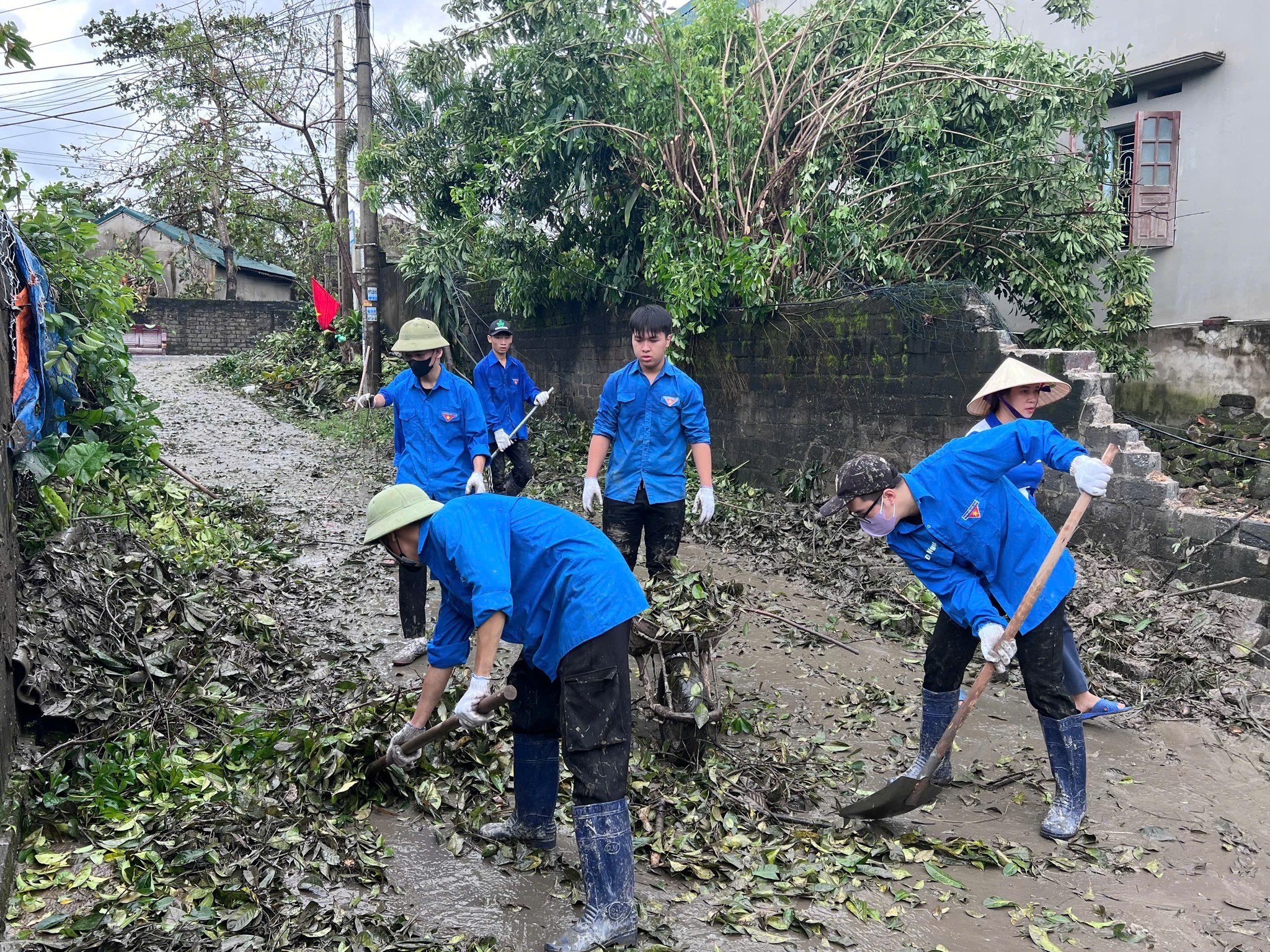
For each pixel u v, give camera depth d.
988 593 3.70
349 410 14.02
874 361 8.27
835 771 4.11
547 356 13.77
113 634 4.13
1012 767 4.21
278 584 6.26
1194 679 5.06
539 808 3.35
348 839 3.31
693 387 5.07
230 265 29.34
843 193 9.66
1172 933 3.04
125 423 6.86
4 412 3.79
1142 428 8.98
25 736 3.63
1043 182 9.20
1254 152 9.66
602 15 10.03
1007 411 4.13
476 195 11.36
